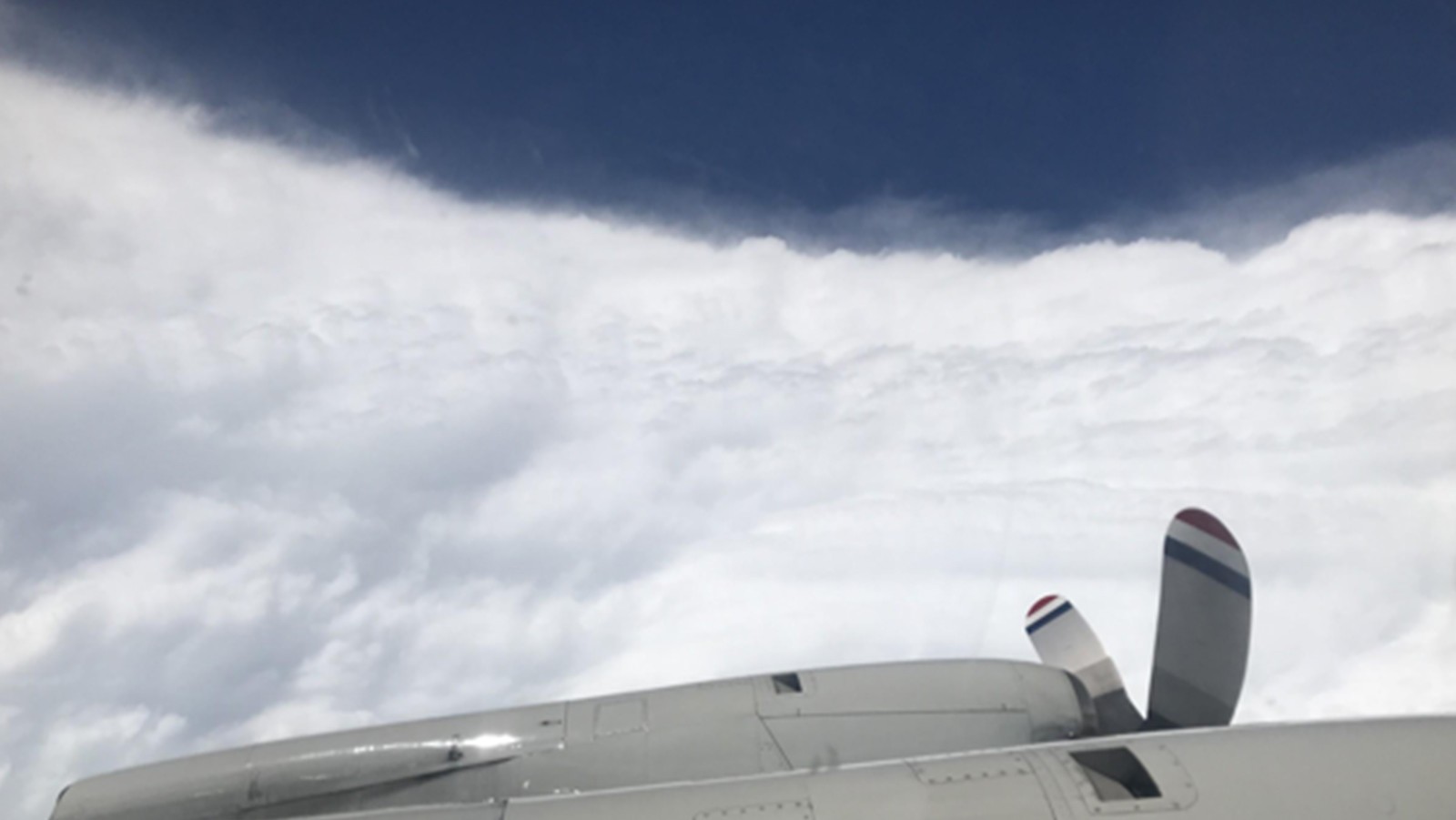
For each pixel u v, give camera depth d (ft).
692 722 15.47
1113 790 12.41
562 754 15.17
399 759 15.11
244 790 14.90
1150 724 16.94
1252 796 11.96
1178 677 16.84
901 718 15.67
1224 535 16.99
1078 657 18.56
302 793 14.99
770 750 15.29
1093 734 16.26
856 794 12.22
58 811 14.82
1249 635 16.72
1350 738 12.78
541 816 12.23
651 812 12.17
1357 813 11.81
